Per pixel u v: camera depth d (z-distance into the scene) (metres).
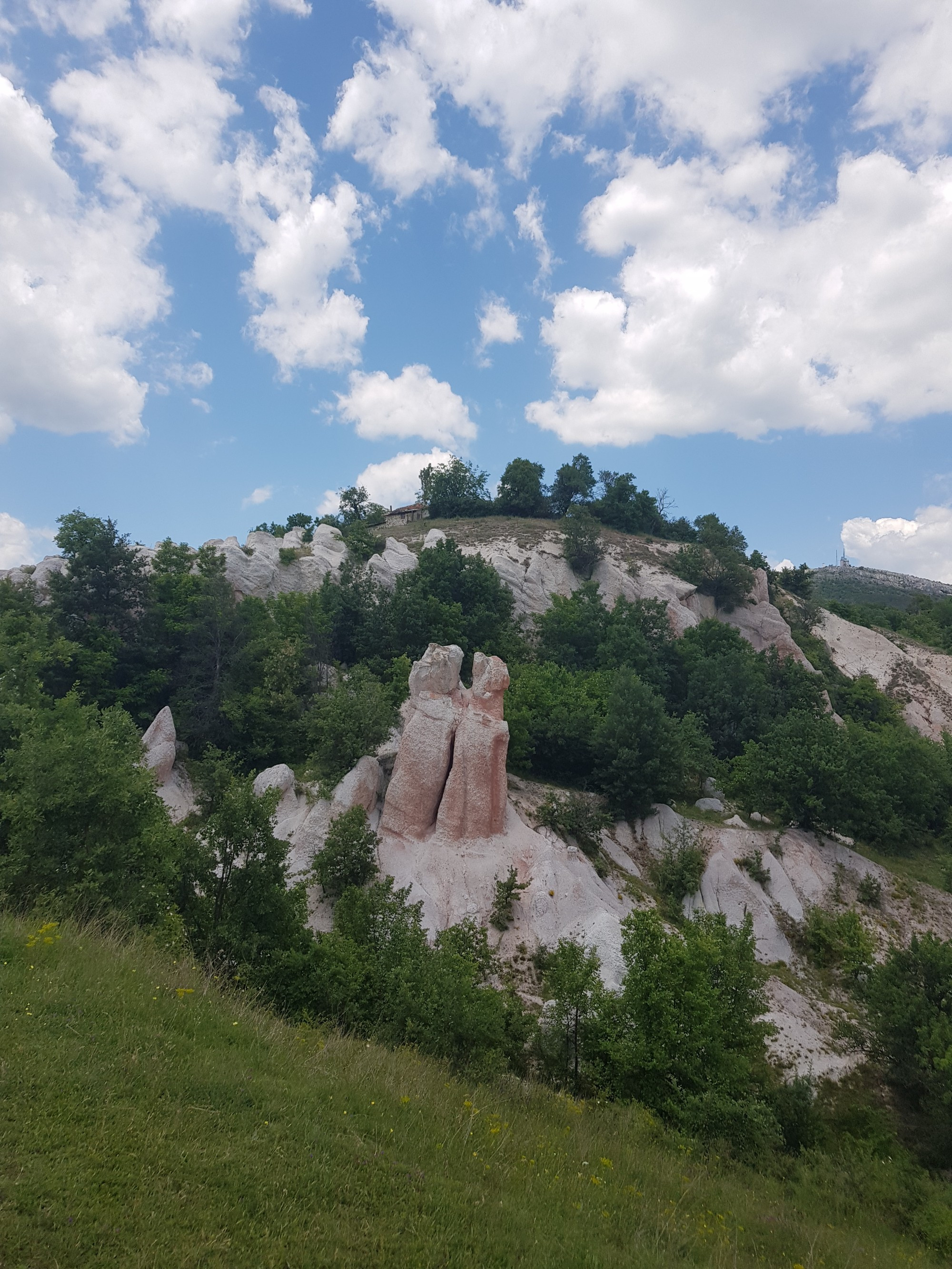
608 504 125.50
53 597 57.94
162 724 50.84
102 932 17.83
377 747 47.47
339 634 68.31
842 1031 33.69
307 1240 8.30
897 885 50.38
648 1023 22.95
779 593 114.44
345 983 22.36
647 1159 16.30
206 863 23.73
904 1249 18.44
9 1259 6.85
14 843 22.89
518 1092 18.50
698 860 46.59
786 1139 24.84
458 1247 9.11
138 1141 9.16
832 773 52.34
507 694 57.31
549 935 37.31
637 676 56.09
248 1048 13.17
